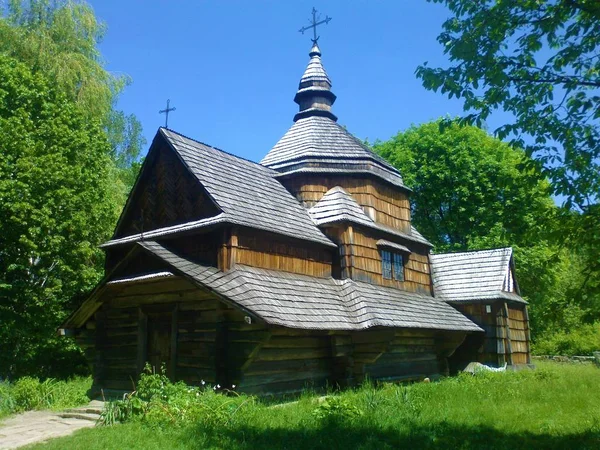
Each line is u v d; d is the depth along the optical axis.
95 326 14.84
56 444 8.45
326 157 18.66
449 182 34.75
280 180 18.62
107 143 22.27
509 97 7.10
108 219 20.97
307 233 15.72
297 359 13.42
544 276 30.88
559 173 6.78
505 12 7.01
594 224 6.64
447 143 35.06
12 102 20.30
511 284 23.58
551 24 6.80
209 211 14.35
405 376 17.02
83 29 25.69
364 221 17.22
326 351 14.44
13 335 18.28
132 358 13.97
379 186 19.08
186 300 13.02
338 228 16.59
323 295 14.59
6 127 18.67
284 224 15.28
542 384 13.97
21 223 17.67
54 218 18.67
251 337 11.80
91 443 8.27
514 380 15.15
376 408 10.30
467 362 21.55
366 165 18.64
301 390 13.31
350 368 14.21
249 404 10.44
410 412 10.05
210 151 16.61
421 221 36.97
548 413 10.27
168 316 13.51
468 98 7.29
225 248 13.27
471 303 21.81
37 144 18.91
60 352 20.66
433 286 21.11
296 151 19.36
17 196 17.88
